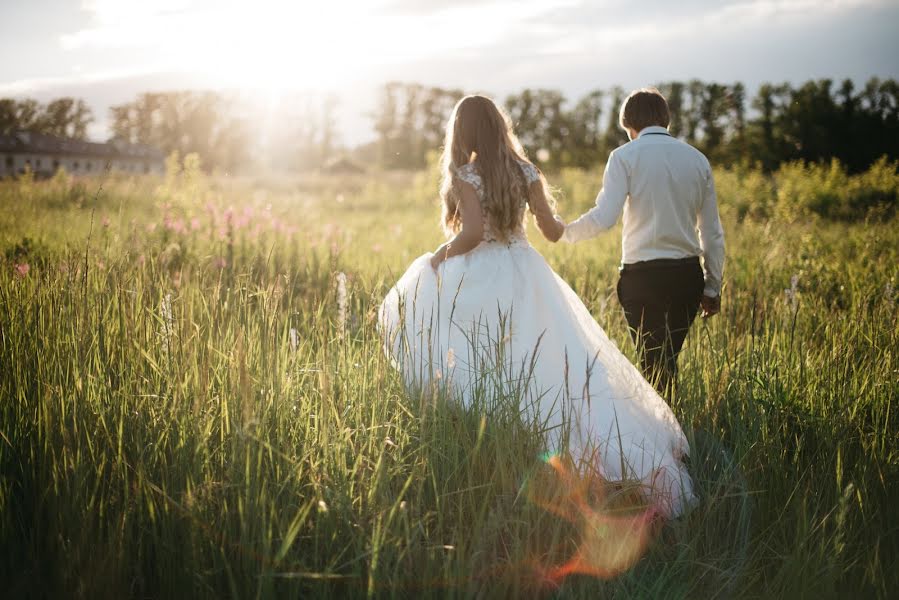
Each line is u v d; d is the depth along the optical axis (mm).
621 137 42219
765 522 2586
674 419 3023
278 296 2848
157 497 2209
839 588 2297
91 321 2875
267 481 2262
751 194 15211
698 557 2447
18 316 2922
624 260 3660
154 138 67625
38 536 2145
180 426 2369
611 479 2834
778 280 5855
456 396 2725
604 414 3027
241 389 2389
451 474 2420
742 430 2910
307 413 2617
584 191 18469
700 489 2734
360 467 2422
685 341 3939
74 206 10625
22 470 2340
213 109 68125
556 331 3221
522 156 3441
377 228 11273
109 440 2338
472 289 3260
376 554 1975
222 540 2104
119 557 2021
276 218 8977
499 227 3295
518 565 2162
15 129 55875
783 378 3275
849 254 7164
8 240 6266
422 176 20156
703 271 3705
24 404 2557
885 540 2465
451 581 2039
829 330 3795
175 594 2068
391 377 2836
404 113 62594
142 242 5340
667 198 3463
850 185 15664
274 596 1935
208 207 8523
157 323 2939
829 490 2586
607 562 2326
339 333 2951
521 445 2475
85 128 60250
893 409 3096
